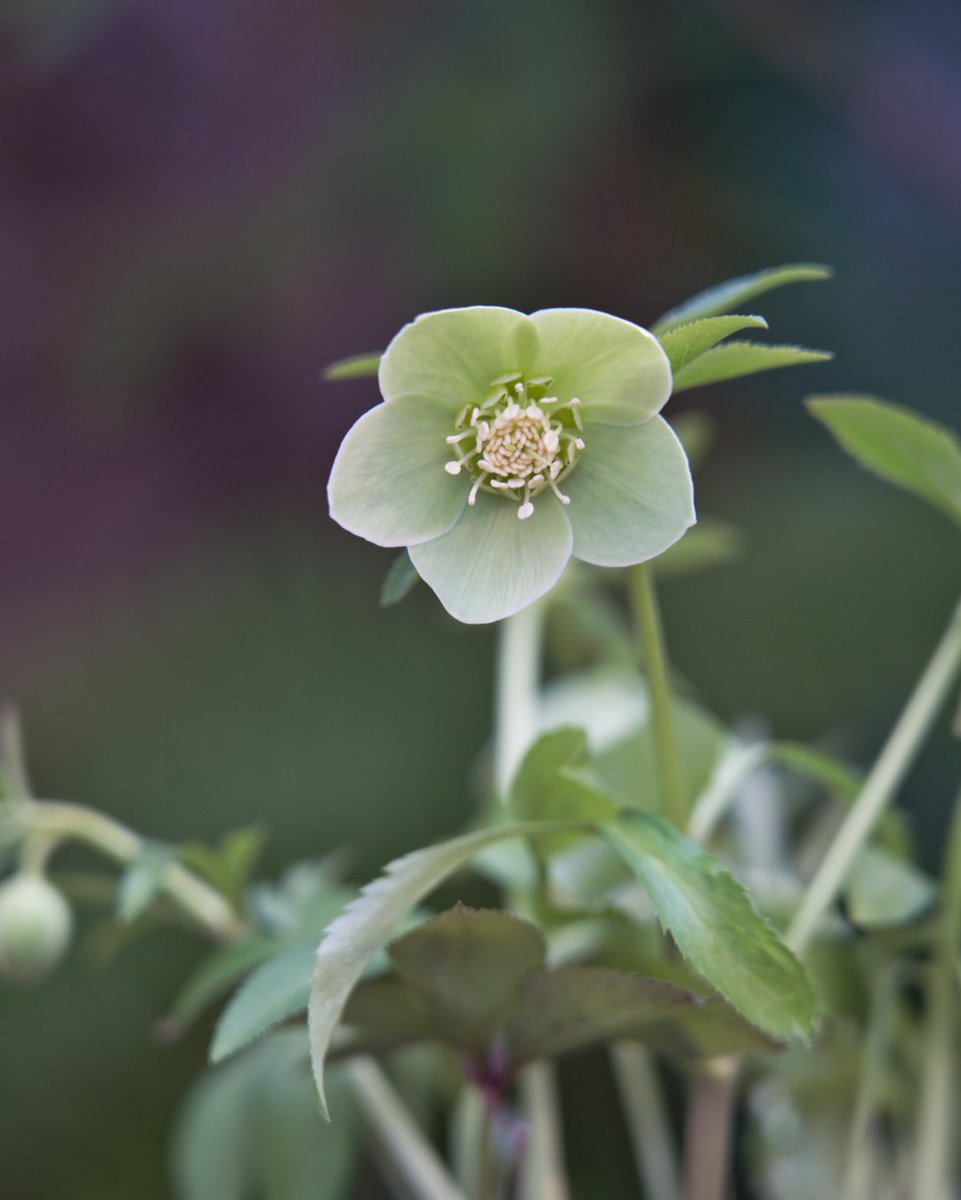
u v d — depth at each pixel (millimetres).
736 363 699
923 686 771
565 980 709
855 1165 779
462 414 706
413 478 707
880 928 781
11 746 788
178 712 1698
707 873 698
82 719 1719
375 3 1848
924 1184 780
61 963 1430
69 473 2006
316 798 1620
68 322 1985
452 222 1816
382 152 1822
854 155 1789
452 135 1790
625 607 1616
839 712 1579
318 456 1995
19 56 1896
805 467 1753
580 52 1761
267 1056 835
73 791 1652
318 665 1722
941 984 778
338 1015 685
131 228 1972
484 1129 735
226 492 1977
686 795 777
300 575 1822
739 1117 944
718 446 1792
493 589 704
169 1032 764
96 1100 1407
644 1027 720
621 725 846
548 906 759
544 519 706
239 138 1937
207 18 1906
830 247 1796
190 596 1844
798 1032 683
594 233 1850
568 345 698
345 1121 827
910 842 793
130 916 758
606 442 704
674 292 1883
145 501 1977
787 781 897
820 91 1741
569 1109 1286
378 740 1651
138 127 1971
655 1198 863
